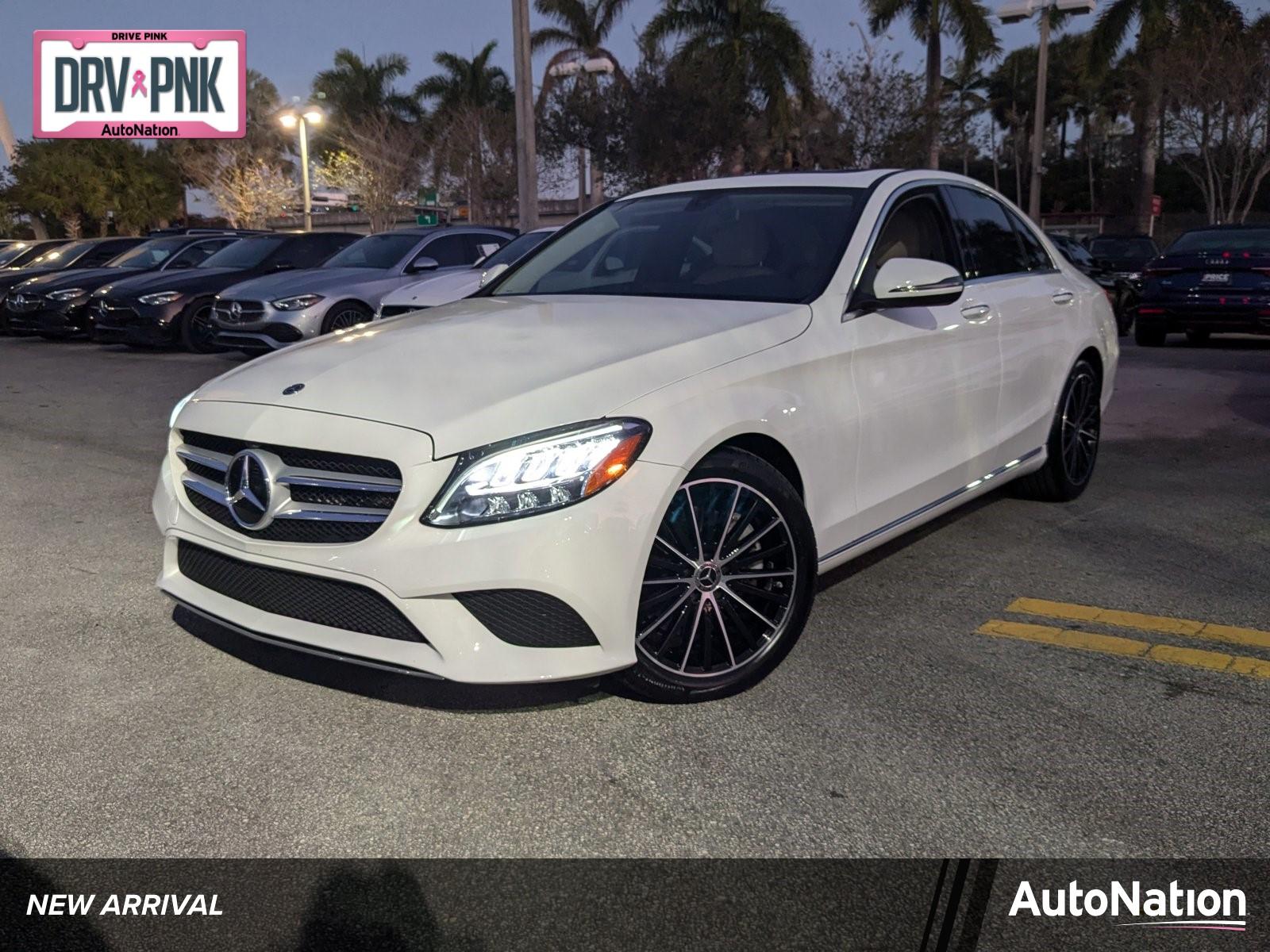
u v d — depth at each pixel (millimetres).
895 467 3748
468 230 11703
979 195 4684
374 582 2689
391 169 35219
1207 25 28219
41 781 2678
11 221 39750
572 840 2420
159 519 3275
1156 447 6688
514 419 2734
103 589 4105
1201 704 3070
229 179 39875
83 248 17344
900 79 23844
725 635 3070
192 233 16125
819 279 3635
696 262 3910
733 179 4453
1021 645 3502
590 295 3900
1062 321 4938
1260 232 12430
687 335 3191
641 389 2889
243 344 10648
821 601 3916
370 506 2754
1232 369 10414
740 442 3125
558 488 2682
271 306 10359
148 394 9438
